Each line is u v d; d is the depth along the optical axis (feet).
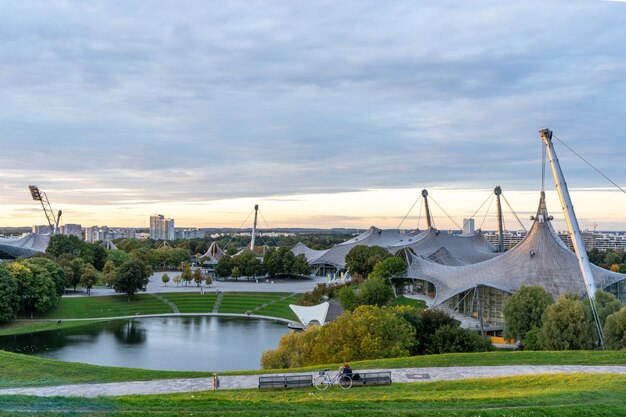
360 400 108.68
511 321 249.96
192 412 95.09
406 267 459.32
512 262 371.97
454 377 137.90
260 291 514.68
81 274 507.71
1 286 377.71
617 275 346.33
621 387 115.44
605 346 203.72
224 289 534.78
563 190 280.10
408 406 102.83
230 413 94.68
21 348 305.94
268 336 341.62
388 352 177.68
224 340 328.29
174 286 563.07
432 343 213.46
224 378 149.07
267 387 131.03
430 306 384.06
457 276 392.68
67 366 168.25
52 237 624.18
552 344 210.38
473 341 209.05
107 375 156.76
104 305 449.06
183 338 335.88
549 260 358.64
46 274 420.36
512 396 108.78
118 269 485.97
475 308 376.68
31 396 107.65
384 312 205.57
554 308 215.10
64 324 386.32
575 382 122.62
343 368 131.03
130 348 304.30
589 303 241.76
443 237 619.67
